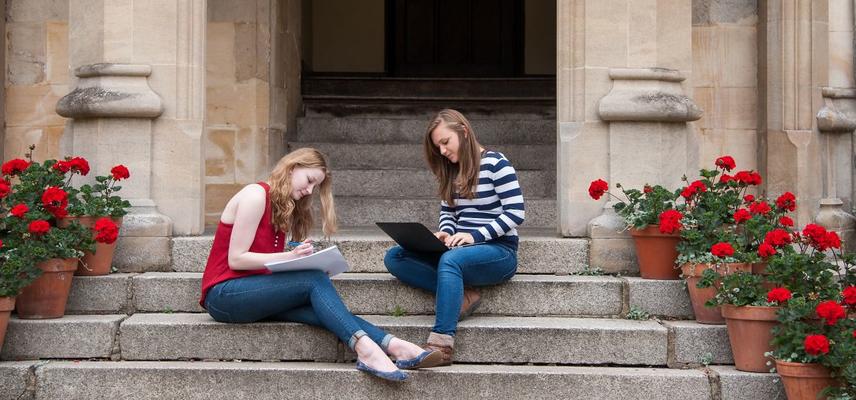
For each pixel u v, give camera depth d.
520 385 4.21
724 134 6.35
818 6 6.12
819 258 4.26
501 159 4.50
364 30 10.33
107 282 4.79
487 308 4.77
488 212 4.53
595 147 5.18
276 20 7.06
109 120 5.18
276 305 4.33
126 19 5.21
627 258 5.04
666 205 4.79
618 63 5.17
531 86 8.75
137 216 5.10
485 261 4.39
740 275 4.21
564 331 4.41
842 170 6.35
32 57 6.55
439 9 10.30
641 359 4.41
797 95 6.10
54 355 4.47
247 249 4.29
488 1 10.27
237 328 4.43
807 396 3.89
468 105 8.27
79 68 5.31
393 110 8.16
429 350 4.18
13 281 4.25
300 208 4.44
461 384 4.20
